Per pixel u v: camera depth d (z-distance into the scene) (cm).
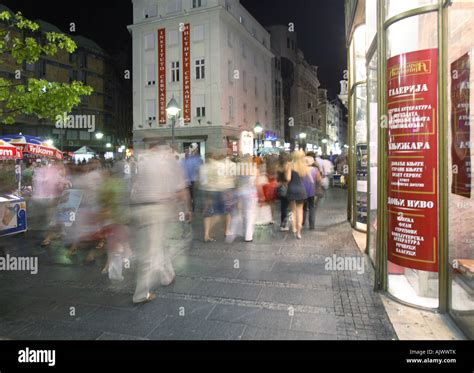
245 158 933
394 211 458
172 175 490
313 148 6625
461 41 398
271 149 3606
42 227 960
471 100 400
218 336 384
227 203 794
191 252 703
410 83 428
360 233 864
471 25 392
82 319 425
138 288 468
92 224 703
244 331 393
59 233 771
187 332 393
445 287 424
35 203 1423
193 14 3247
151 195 477
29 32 3984
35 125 4394
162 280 525
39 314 439
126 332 394
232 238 816
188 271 589
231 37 3453
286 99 5306
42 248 745
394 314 429
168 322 415
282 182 882
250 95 3900
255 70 4050
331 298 478
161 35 3388
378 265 499
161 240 488
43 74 4306
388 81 456
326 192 1847
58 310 449
